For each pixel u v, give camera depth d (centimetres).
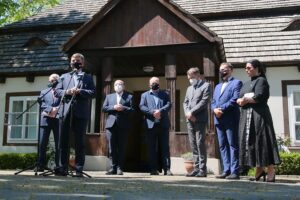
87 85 634
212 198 316
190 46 1035
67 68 1297
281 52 1184
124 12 1094
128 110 771
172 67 1045
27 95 1361
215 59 1060
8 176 587
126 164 1341
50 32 1513
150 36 1066
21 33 1550
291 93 1166
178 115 1316
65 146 617
